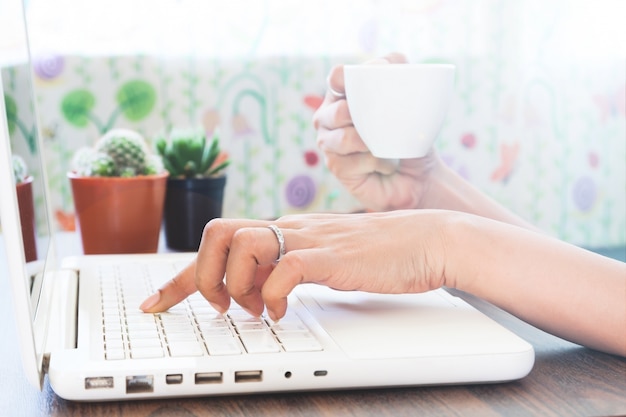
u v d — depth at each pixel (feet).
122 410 1.67
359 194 3.51
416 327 1.98
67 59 5.00
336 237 2.09
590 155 5.31
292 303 2.20
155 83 5.10
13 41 2.31
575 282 2.04
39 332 1.84
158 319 2.05
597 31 5.18
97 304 2.21
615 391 1.79
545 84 5.28
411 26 5.28
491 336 1.90
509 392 1.79
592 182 5.32
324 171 5.36
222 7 5.11
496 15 5.28
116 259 2.90
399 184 3.51
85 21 4.99
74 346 1.88
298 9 5.19
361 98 2.80
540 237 2.19
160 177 3.44
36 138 2.81
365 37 5.26
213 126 5.21
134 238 3.43
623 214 5.33
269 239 2.02
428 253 2.12
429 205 3.64
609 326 2.00
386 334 1.91
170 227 3.65
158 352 1.76
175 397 1.72
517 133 5.38
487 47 5.31
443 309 2.15
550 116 5.31
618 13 5.13
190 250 3.64
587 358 2.04
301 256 1.96
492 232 2.16
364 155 3.44
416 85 2.72
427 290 2.16
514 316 2.33
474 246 2.12
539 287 2.06
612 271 2.06
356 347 1.82
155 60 5.08
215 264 2.04
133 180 3.37
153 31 5.06
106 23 5.01
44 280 2.23
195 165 3.64
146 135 5.14
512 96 5.36
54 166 5.04
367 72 2.75
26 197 2.04
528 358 1.80
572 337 2.07
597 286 2.03
